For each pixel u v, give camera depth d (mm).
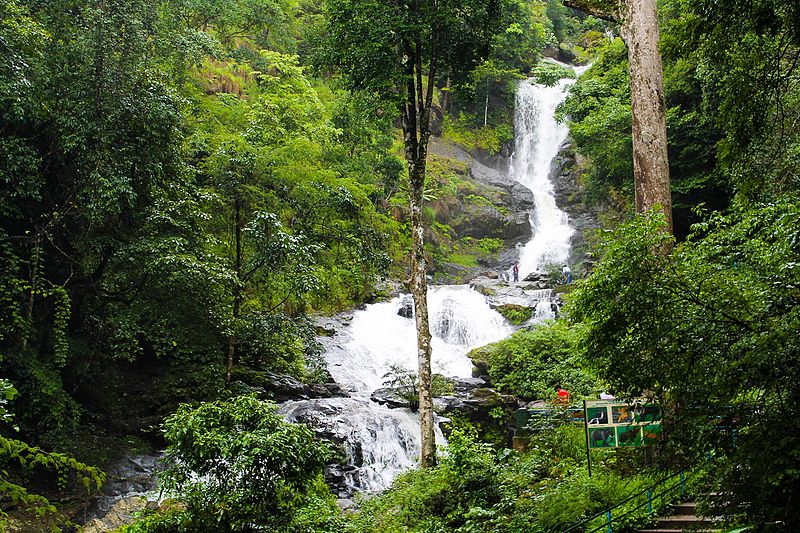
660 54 12555
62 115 16016
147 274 17031
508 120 52781
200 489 9344
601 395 14148
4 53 15195
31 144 16547
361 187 25719
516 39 51031
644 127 12102
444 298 31750
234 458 9188
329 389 21953
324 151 28422
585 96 31156
